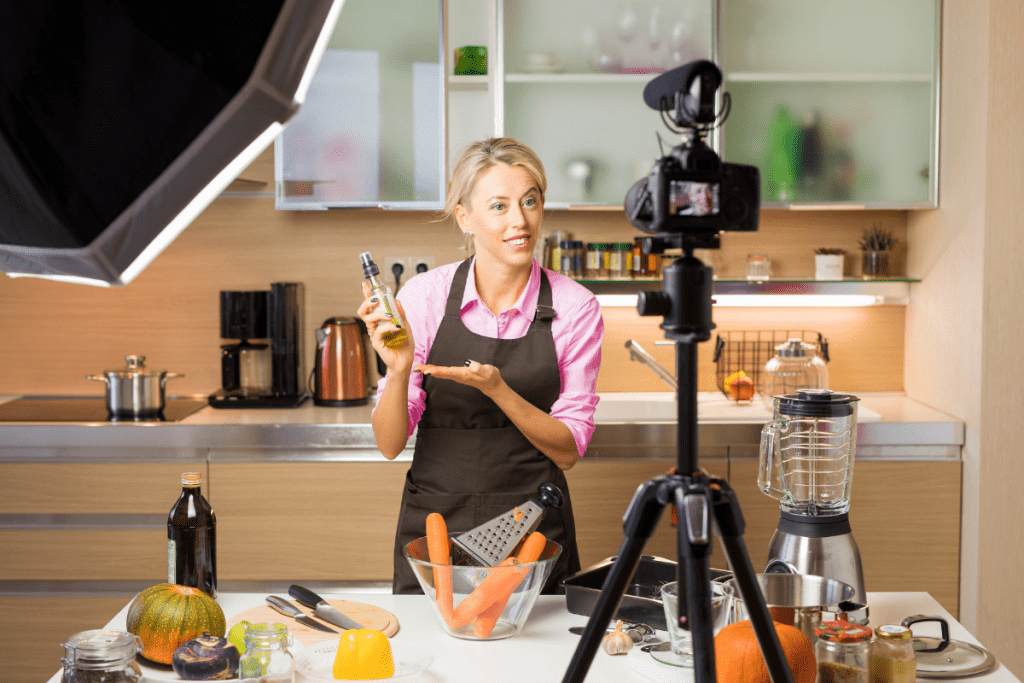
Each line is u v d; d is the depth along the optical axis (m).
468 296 1.79
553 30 2.82
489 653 1.20
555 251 2.98
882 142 2.85
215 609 1.18
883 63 2.83
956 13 2.71
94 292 3.11
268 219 3.11
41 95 0.63
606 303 3.09
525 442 1.75
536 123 2.84
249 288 3.12
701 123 0.90
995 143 2.49
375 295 1.60
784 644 1.01
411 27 2.77
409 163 2.80
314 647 1.15
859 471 2.65
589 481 2.65
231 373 2.96
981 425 2.55
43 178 0.64
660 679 1.12
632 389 3.16
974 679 1.13
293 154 2.79
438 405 1.76
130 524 2.60
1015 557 2.56
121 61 0.62
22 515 2.59
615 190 2.85
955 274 2.71
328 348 2.86
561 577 1.72
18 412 2.78
